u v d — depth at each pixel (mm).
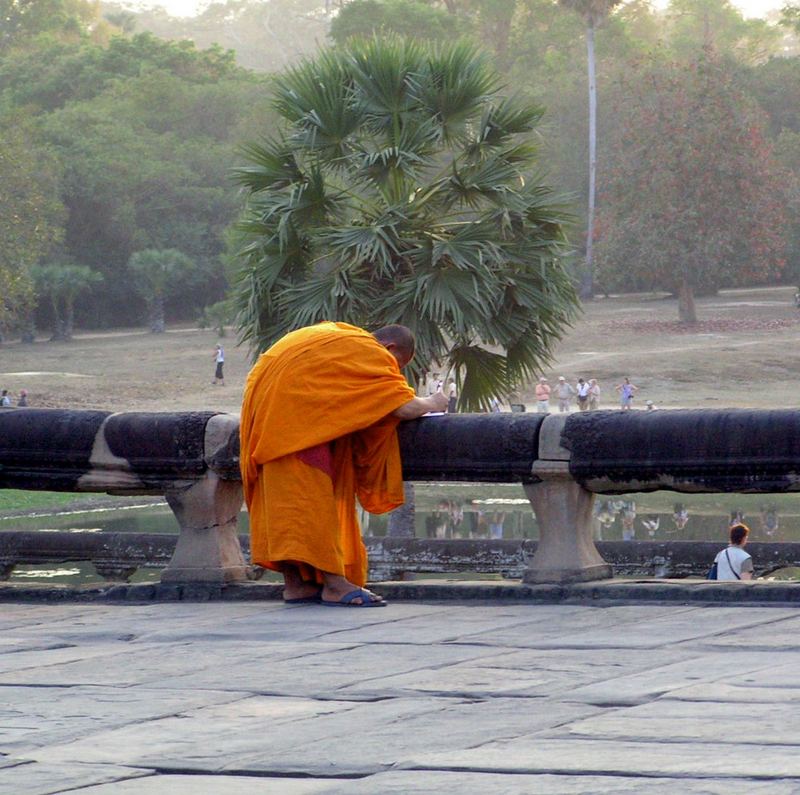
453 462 22734
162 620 21688
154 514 119500
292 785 10352
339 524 22812
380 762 10984
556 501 22703
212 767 11117
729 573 36312
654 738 11297
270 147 67688
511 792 9680
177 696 14688
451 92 65812
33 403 191625
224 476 24562
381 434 22938
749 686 13578
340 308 64562
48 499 129500
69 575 76188
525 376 68938
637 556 38969
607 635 17844
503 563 39500
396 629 19484
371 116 66062
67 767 11281
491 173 66125
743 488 21250
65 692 15219
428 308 62969
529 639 17844
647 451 21719
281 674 15875
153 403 192750
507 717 12656
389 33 67250
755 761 10273
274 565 22984
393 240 64875
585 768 10312
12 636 20453
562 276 66688
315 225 66375
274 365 22422
